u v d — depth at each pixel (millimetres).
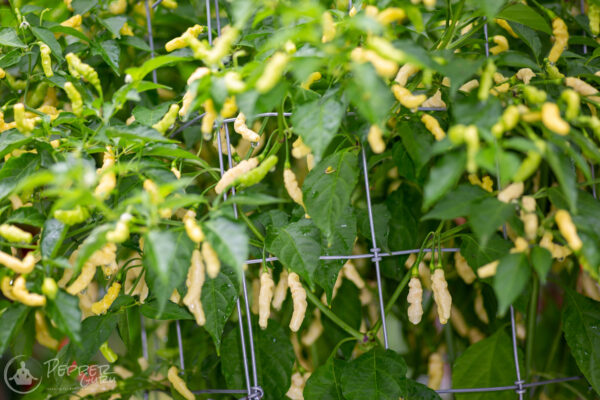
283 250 1435
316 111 1193
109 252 1301
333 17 1354
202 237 1113
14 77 2020
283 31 1245
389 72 1025
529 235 1146
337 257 1497
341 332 1912
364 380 1485
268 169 1285
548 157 1044
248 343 1729
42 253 1242
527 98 1247
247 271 2037
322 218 1382
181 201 1144
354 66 1034
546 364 1947
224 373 1707
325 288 1523
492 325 1990
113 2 1970
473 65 1116
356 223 1638
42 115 1463
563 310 1651
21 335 1827
